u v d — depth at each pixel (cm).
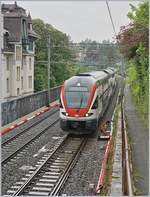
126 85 5256
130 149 1569
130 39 2219
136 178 1216
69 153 1702
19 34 4506
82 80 2128
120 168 1372
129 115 2631
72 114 2038
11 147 1820
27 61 4897
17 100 2703
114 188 1156
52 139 2017
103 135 2047
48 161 1553
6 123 2438
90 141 1972
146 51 1995
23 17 4588
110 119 2666
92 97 2066
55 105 3697
